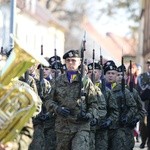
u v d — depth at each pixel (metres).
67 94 11.73
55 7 66.75
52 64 15.49
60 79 11.89
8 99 6.73
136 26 74.81
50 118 13.88
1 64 7.02
